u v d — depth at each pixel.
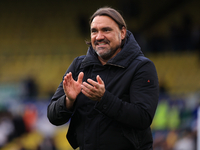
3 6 43.94
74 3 43.19
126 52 5.42
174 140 18.02
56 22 42.03
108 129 5.24
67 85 5.20
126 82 5.31
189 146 17.75
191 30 33.38
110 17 5.44
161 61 33.22
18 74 34.25
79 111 5.51
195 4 39.56
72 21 41.84
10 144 18.42
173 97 18.52
